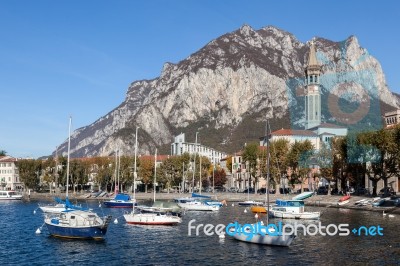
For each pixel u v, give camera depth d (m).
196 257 47.03
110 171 188.25
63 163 191.62
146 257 47.34
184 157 194.12
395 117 122.50
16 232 66.38
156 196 164.00
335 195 128.88
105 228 58.91
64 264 44.16
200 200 115.94
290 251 49.94
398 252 49.06
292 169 141.00
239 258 46.28
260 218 89.06
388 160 105.75
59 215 63.53
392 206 98.81
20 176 198.12
